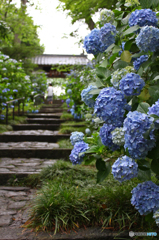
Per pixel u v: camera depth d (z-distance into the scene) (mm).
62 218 1992
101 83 1623
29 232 1943
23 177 3145
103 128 1492
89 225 2039
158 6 1553
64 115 7109
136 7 1562
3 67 7113
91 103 1771
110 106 1268
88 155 1812
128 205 2088
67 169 3166
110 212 2039
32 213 2117
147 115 1137
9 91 6582
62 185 2592
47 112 8828
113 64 1662
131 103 1418
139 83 1256
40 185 2982
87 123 5398
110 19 1527
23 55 11633
